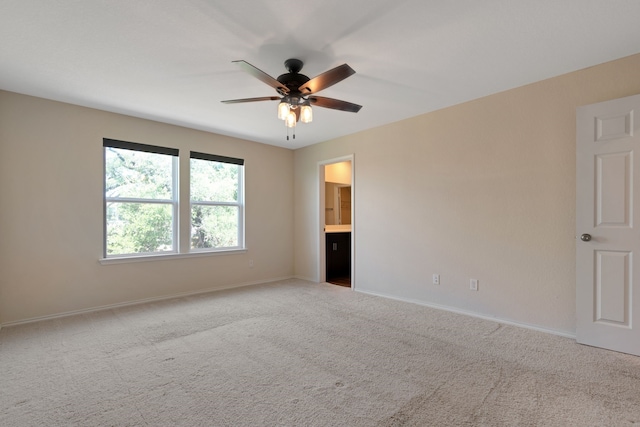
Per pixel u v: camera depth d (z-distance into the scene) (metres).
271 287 4.72
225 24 1.97
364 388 1.91
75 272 3.39
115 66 2.53
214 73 2.65
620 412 1.66
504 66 2.55
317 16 1.90
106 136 3.59
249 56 2.37
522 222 2.95
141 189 3.92
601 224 2.42
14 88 2.96
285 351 2.44
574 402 1.75
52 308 3.25
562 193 2.72
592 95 2.56
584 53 2.35
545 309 2.81
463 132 3.35
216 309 3.55
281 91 2.38
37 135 3.18
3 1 1.74
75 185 3.39
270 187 5.25
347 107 2.61
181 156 4.20
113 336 2.74
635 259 2.29
